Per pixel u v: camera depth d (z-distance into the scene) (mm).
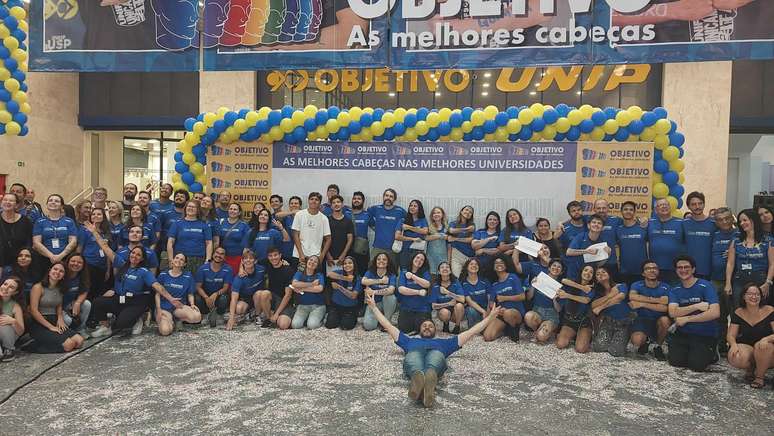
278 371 4621
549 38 7184
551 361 5039
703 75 12062
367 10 7508
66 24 7848
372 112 7328
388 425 3506
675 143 6840
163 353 5121
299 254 6781
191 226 6773
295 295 6629
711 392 4246
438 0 7375
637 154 6887
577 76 13141
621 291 5305
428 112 7258
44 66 7891
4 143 13586
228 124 7574
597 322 5469
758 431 3502
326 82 13961
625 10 7004
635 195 6910
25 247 5934
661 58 6957
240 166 7695
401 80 13906
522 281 6309
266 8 7680
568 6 7121
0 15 7258
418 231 6855
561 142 7070
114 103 15695
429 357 4309
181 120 15461
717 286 5684
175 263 5988
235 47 7746
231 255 7062
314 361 4918
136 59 7863
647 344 5297
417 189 7387
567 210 6676
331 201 6988
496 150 7195
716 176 12070
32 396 3973
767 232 5375
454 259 7016
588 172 7008
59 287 5340
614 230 6281
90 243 6352
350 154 7488
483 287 6062
